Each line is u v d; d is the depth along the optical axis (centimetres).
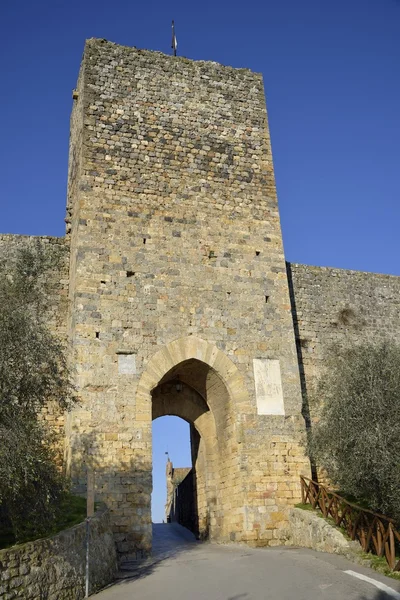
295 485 2083
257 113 2644
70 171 2728
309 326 2653
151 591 1269
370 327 2766
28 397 1386
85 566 1309
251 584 1272
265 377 2212
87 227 2172
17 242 2341
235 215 2417
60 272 2339
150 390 2033
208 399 2391
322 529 1752
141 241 2227
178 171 2395
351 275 2853
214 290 2264
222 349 2194
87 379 1970
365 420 1600
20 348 1387
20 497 1271
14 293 1600
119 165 2312
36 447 1348
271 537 1991
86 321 2042
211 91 2598
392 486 1456
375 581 1251
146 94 2472
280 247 2439
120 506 1855
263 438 2119
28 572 1117
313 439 1866
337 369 1944
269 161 2575
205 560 1673
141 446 1948
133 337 2083
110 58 2475
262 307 2312
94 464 1880
